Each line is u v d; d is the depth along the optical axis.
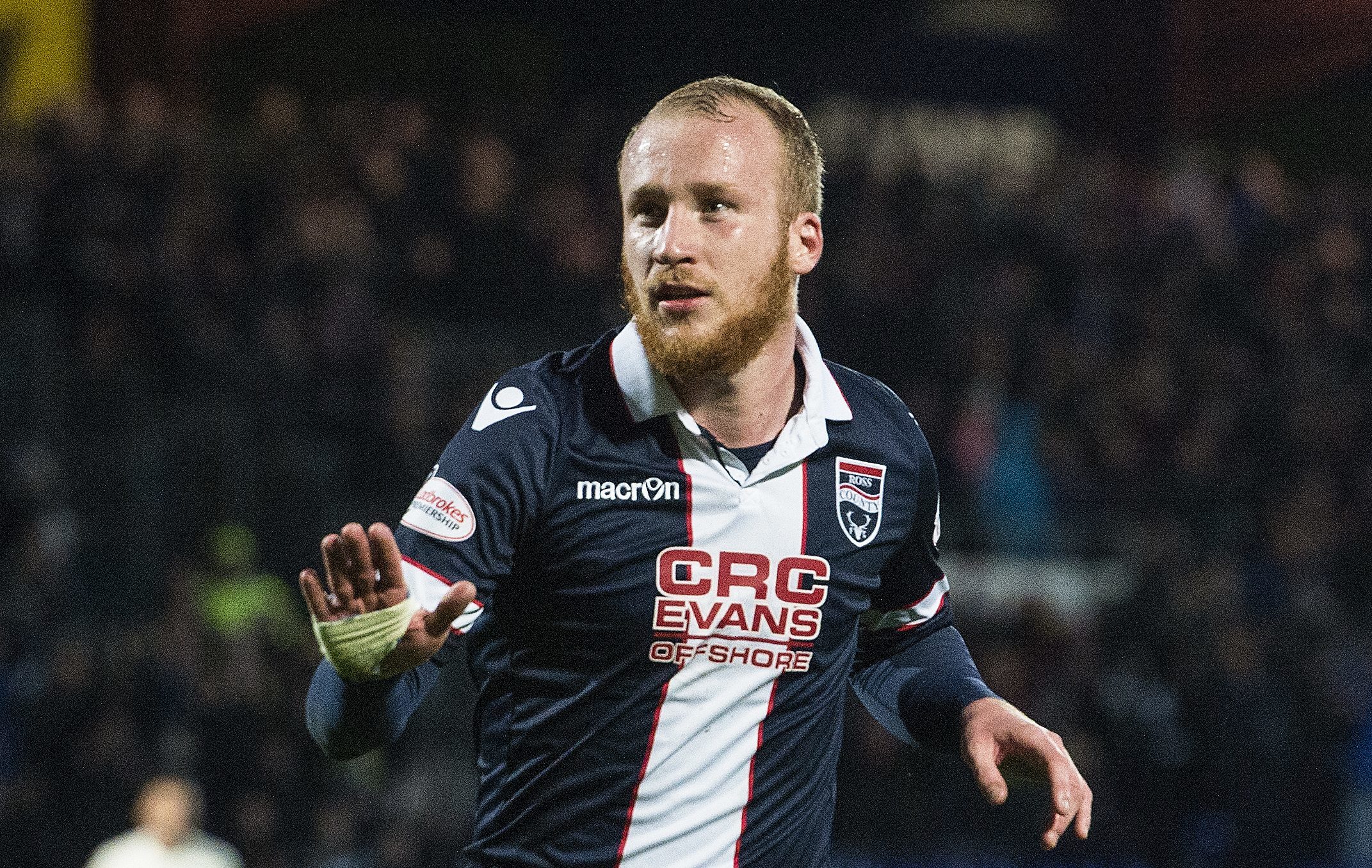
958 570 38.84
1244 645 33.59
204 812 27.56
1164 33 55.28
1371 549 40.94
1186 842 31.88
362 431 35.22
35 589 30.86
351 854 28.42
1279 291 45.78
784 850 8.17
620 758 7.82
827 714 8.30
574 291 39.28
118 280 35.16
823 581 8.10
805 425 8.07
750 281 7.71
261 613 31.20
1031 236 44.16
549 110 42.94
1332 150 60.78
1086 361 42.72
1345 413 43.75
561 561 7.77
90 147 35.91
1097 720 32.16
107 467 33.72
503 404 7.87
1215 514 41.16
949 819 29.86
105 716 27.66
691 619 7.81
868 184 43.97
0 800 27.28
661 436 7.87
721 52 56.12
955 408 40.31
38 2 44.09
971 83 59.22
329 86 53.47
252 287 35.94
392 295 37.53
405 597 7.00
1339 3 55.12
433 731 31.95
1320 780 33.12
